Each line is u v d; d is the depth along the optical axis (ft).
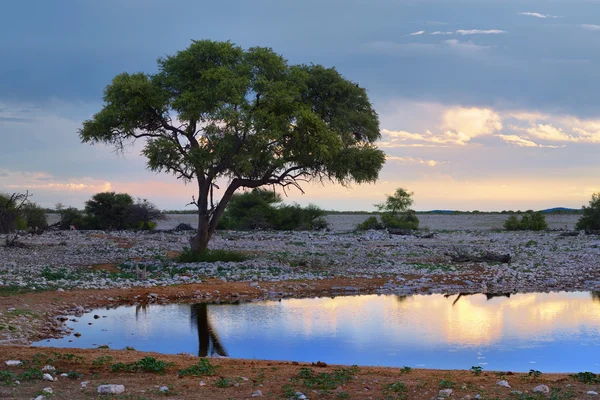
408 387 32.94
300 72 108.37
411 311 70.13
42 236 173.47
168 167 104.32
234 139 104.01
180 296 78.23
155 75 108.17
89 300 72.43
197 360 41.34
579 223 223.51
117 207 217.36
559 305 75.10
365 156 112.98
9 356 39.73
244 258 112.06
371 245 157.17
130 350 45.83
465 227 287.07
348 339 55.01
